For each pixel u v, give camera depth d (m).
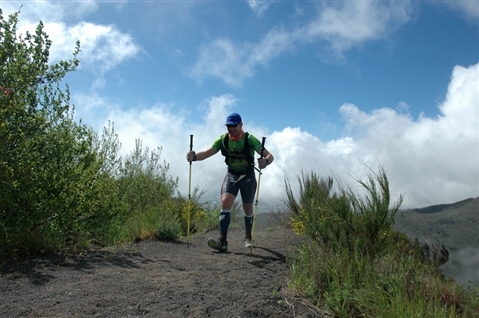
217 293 3.60
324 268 4.04
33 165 5.12
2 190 4.76
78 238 5.67
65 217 5.49
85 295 3.35
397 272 4.19
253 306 3.35
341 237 4.72
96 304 3.13
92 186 5.91
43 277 3.85
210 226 10.18
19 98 5.27
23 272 3.99
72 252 5.12
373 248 4.54
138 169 10.12
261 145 5.66
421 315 3.13
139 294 3.44
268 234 8.12
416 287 3.84
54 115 5.73
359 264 3.97
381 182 4.74
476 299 4.09
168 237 7.09
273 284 4.03
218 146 5.97
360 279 3.84
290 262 4.82
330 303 3.42
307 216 5.82
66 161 5.58
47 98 5.74
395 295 3.51
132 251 5.61
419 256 5.40
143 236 6.88
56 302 3.15
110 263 4.64
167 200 10.14
